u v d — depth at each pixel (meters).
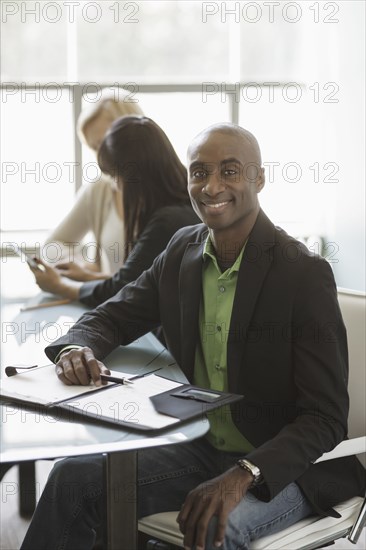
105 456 1.57
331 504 1.79
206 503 1.55
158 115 5.51
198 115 5.54
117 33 5.33
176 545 1.69
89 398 1.66
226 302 1.86
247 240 1.84
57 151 5.39
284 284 1.78
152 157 2.69
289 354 1.78
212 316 1.89
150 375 1.82
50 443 1.45
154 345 2.23
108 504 1.56
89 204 3.52
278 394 1.82
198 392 1.69
